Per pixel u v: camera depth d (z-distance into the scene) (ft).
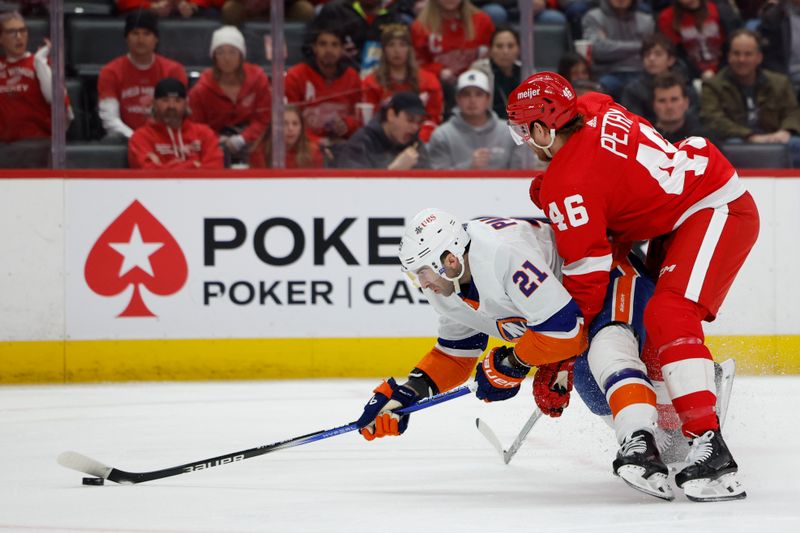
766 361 85.66
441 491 44.24
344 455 53.62
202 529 37.35
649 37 87.76
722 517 37.58
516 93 43.11
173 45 85.56
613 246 44.73
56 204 83.92
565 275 41.96
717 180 43.98
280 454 54.08
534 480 46.47
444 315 45.93
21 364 83.66
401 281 85.46
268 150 86.33
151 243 84.48
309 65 86.28
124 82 85.15
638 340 43.80
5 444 57.57
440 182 86.12
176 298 84.53
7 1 84.17
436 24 86.28
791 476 45.62
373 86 86.63
